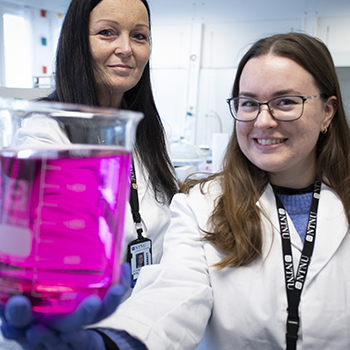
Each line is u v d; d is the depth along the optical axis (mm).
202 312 813
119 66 1243
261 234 894
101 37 1211
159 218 1327
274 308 840
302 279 852
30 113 399
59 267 365
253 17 5527
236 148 970
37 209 358
